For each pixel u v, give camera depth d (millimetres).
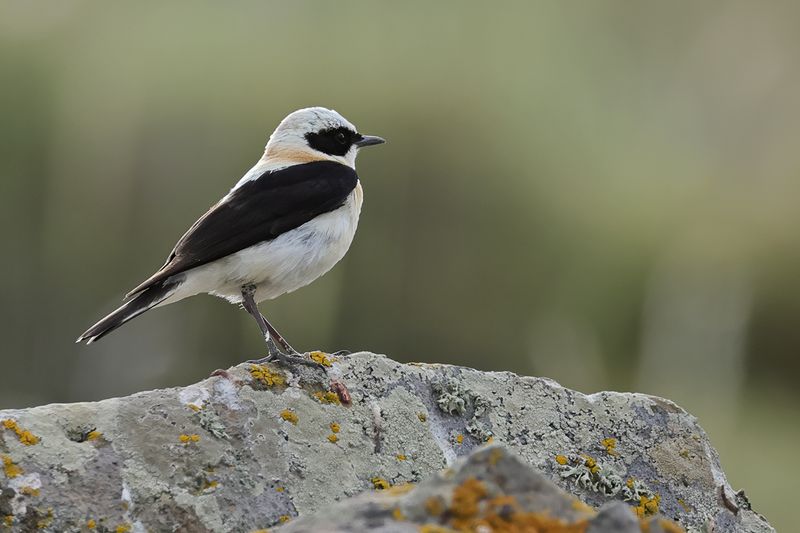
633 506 6016
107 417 5477
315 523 4184
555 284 20250
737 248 21250
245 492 5430
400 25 21188
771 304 20609
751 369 20406
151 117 19953
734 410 19734
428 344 19016
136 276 19312
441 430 6062
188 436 5512
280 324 18188
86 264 19312
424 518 4141
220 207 7289
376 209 19203
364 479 5711
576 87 23047
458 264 19359
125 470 5312
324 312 18312
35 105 20031
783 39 26891
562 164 21500
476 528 4051
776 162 24391
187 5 20984
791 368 20281
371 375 6152
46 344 19000
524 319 19609
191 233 7230
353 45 20781
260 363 6062
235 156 19625
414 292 19062
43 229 19516
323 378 6047
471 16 21703
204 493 5359
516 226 19875
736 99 26172
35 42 20594
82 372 18719
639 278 20750
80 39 20828
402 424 5988
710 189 22875
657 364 20203
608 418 6340
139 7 21188
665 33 26547
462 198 19672
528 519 4086
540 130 21594
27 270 19219
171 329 18422
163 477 5348
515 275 19688
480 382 6332
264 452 5598
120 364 18531
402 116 19844
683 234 21734
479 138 20125
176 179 19641
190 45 20484
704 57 26781
